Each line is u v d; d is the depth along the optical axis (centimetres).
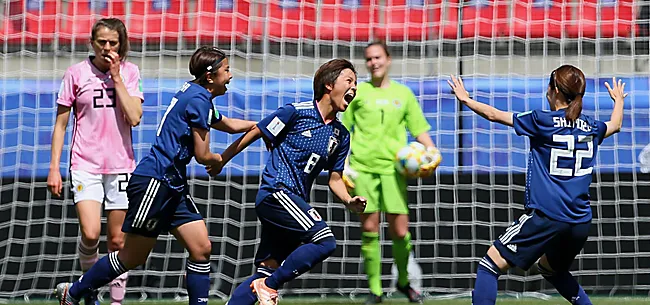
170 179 1616
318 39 3031
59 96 1853
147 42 3148
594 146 1748
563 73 1738
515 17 3200
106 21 1803
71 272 2842
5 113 2927
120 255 1677
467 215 3116
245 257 2997
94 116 1844
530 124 1720
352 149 2297
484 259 1747
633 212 3088
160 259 2869
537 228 1689
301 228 1617
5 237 2922
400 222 2295
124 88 1814
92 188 1839
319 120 1652
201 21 3180
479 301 1717
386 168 2281
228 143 2947
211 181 2950
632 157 2853
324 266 2980
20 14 3050
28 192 2952
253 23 3206
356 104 2295
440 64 2923
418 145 2241
